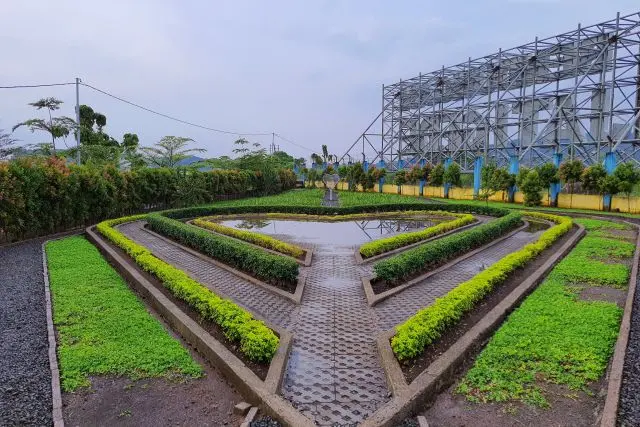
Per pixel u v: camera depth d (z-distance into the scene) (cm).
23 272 880
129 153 2853
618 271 823
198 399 415
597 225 1520
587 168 2177
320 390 438
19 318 609
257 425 370
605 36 2675
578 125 3091
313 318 639
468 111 3456
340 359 506
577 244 1161
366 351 527
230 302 598
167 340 529
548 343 502
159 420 379
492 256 1075
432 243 982
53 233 1441
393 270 785
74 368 456
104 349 498
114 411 391
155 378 447
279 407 381
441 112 3881
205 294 626
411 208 2169
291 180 4284
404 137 4447
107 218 1762
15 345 519
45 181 1355
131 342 520
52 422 371
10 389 419
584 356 467
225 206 2158
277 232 1504
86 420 378
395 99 4512
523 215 1919
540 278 809
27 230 1317
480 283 686
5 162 1257
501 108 3481
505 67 3256
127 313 618
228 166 3603
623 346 486
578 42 2742
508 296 680
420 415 386
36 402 399
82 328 561
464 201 2802
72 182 1464
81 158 2445
